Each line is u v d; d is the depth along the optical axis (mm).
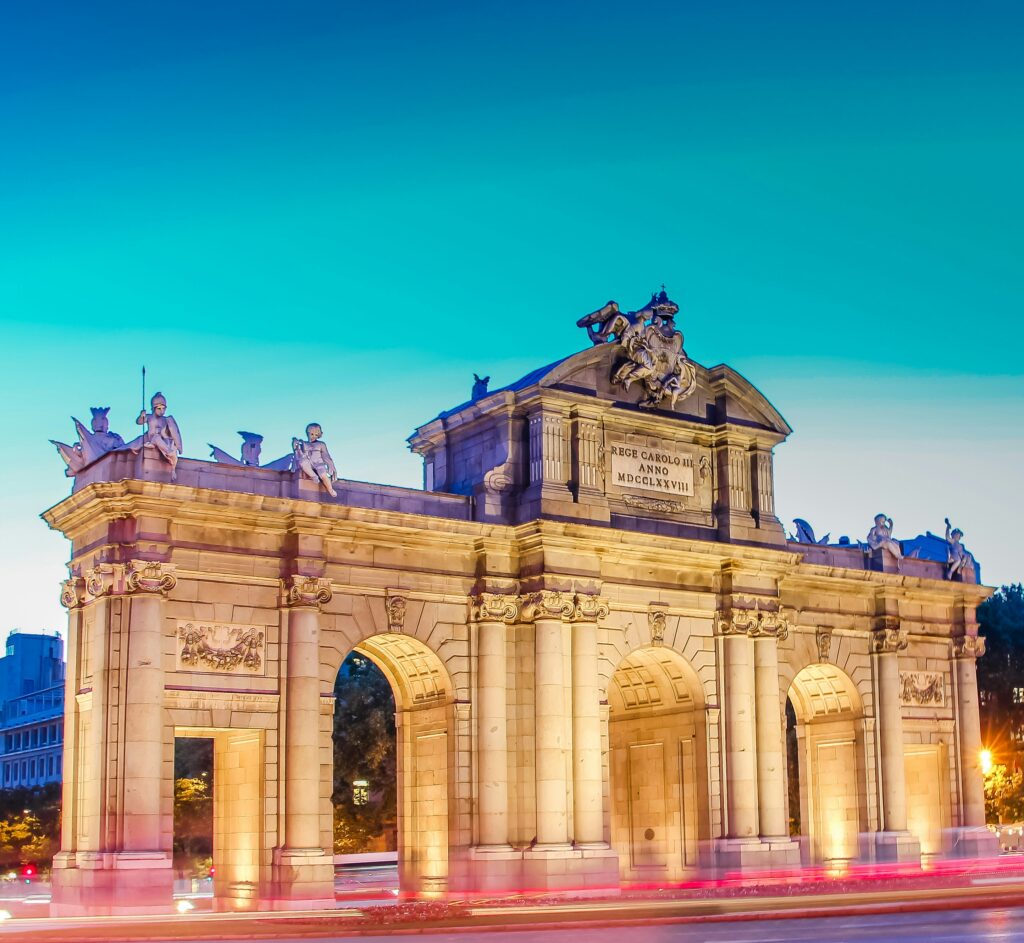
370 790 115875
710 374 74312
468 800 65250
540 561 66500
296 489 62438
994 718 128000
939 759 83750
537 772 65312
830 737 82625
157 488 58156
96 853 56531
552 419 68188
